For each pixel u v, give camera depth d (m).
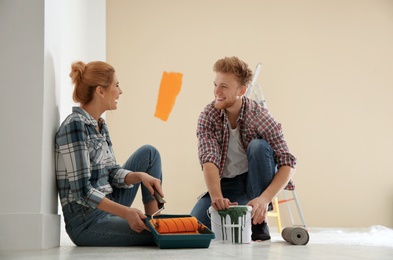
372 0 5.12
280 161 2.36
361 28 5.09
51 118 2.03
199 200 2.56
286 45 5.00
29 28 1.94
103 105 2.06
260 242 2.23
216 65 2.40
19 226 1.85
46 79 1.96
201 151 2.42
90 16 4.30
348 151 4.97
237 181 2.50
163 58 4.84
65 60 3.09
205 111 2.49
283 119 4.94
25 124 1.90
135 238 1.96
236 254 1.58
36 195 1.88
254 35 4.98
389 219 4.94
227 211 2.08
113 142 4.69
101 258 1.44
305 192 4.88
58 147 2.03
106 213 2.01
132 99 4.77
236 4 4.98
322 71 5.01
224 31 4.94
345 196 4.92
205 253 1.62
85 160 1.90
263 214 2.17
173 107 4.80
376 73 5.06
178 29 4.89
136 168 2.19
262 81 4.95
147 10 4.88
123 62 4.80
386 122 5.02
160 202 2.00
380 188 4.96
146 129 4.74
